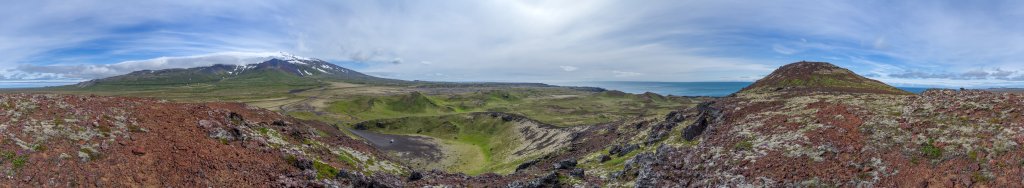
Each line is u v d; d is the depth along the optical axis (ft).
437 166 359.46
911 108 137.90
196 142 135.33
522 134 466.70
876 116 138.92
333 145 199.00
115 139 120.57
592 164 194.39
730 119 191.62
